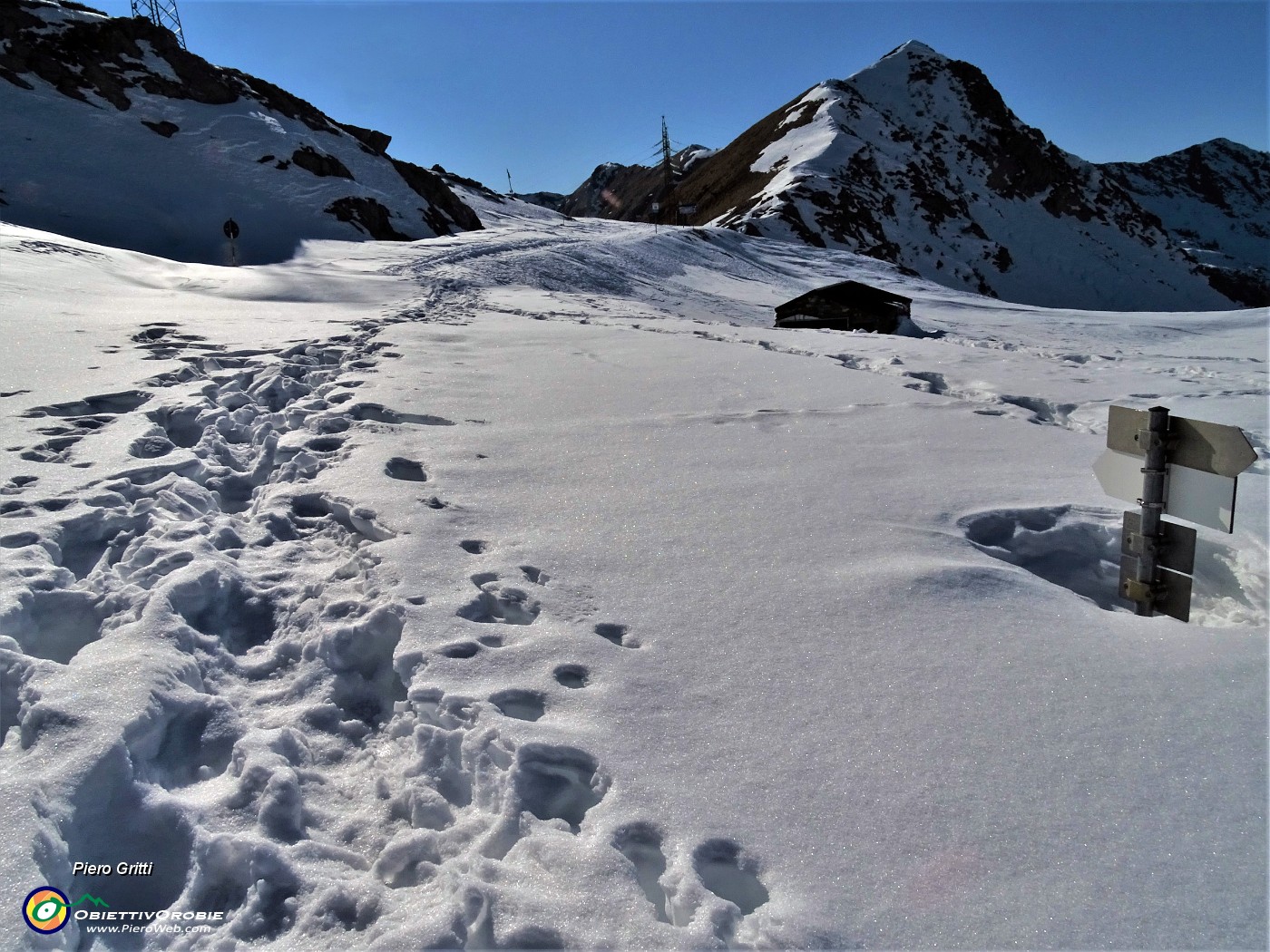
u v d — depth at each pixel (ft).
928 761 7.76
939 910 6.15
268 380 24.75
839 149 354.54
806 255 212.64
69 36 125.39
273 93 148.97
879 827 6.95
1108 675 9.15
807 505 14.65
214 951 6.20
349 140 152.56
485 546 12.95
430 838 7.16
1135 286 374.63
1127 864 6.55
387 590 11.09
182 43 145.48
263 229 112.06
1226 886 6.31
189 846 7.13
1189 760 7.70
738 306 126.11
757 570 11.98
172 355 27.73
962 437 19.29
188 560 11.88
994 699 8.72
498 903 6.25
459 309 56.13
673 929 5.97
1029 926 6.01
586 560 12.41
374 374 26.81
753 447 18.69
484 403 23.47
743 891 6.66
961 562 12.09
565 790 7.75
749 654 9.71
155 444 17.63
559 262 123.44
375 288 68.90
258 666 10.12
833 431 20.15
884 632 10.15
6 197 98.58
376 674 10.07
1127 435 11.09
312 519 14.49
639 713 8.52
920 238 335.06
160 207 109.09
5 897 6.00
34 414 18.95
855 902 6.22
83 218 100.78
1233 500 10.00
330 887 6.64
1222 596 12.42
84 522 12.97
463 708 8.51
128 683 8.56
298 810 7.54
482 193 236.63
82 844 7.03
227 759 8.46
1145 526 10.87
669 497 15.24
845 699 8.77
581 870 6.51
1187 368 35.55
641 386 25.99
